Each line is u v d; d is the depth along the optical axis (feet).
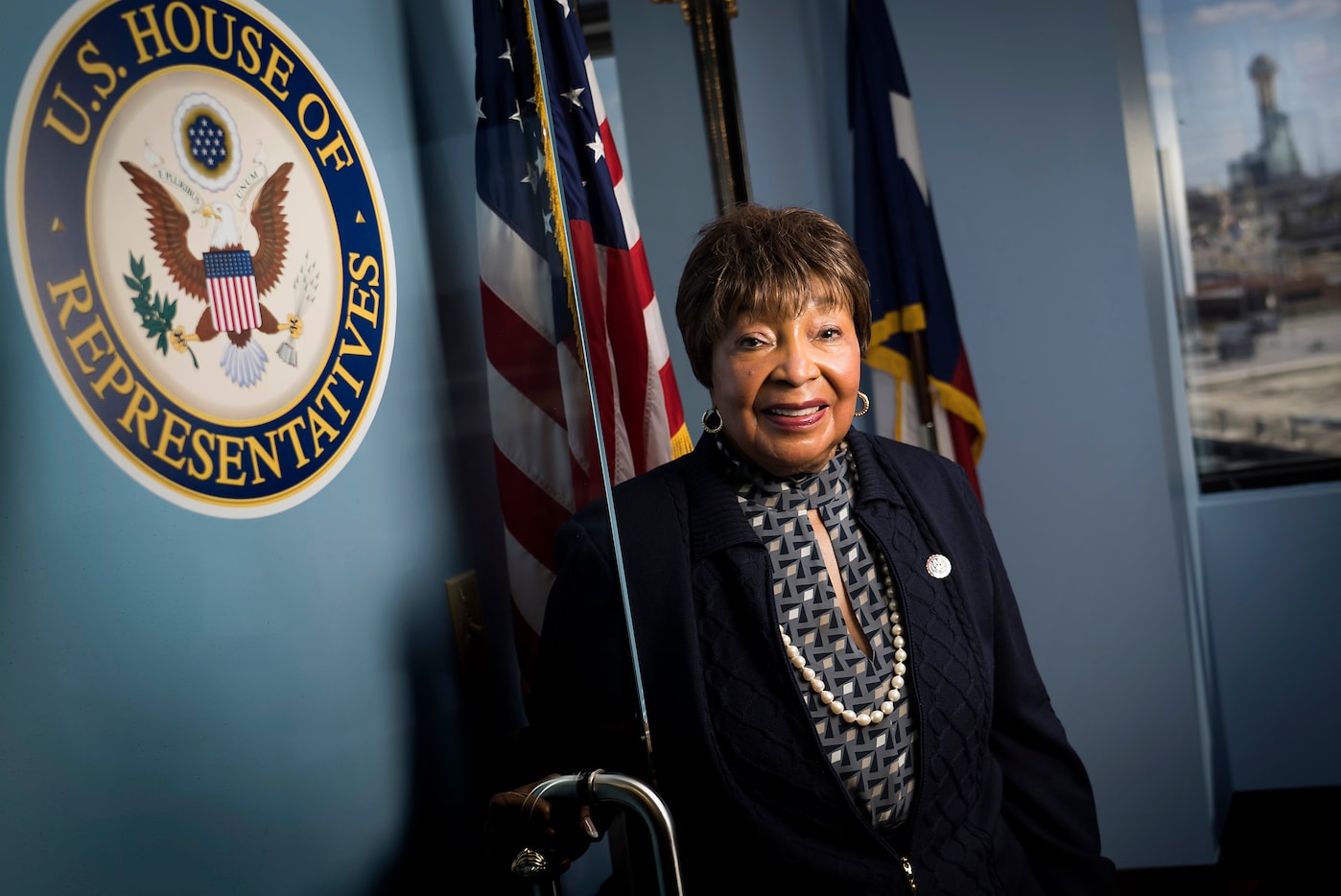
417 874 2.25
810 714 2.99
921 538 3.29
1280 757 9.77
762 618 3.02
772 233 3.10
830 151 7.75
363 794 2.12
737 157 5.95
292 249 2.00
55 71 1.57
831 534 3.18
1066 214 8.60
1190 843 8.86
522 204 2.31
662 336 4.45
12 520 1.50
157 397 1.73
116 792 1.63
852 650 3.06
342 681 2.09
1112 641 8.87
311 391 2.05
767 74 6.82
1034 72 8.53
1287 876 8.63
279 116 2.00
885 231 7.59
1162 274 9.30
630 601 3.11
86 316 1.61
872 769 3.01
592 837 2.24
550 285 2.32
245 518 1.90
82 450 1.60
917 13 8.65
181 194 1.78
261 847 1.89
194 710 1.77
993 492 8.98
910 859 3.01
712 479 3.22
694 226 5.76
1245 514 9.61
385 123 2.28
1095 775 9.02
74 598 1.58
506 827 2.21
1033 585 8.97
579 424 2.32
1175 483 8.93
